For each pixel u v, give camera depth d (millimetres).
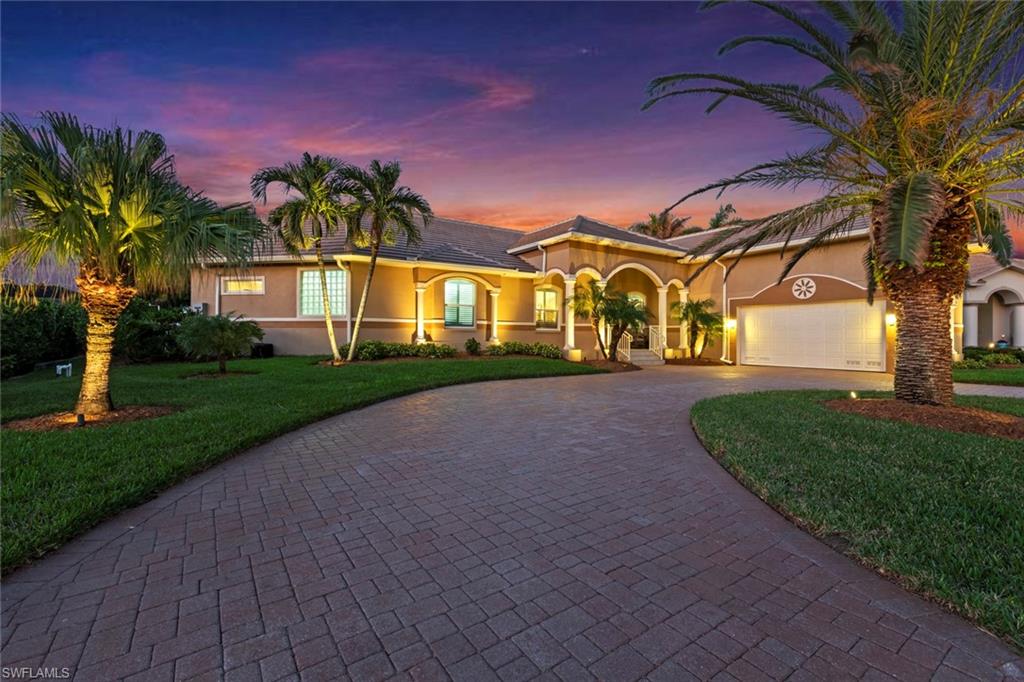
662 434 6977
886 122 6961
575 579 2994
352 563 3189
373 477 4992
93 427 6430
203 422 6719
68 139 6609
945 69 6891
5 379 11453
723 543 3498
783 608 2670
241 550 3369
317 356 16969
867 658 2244
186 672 2156
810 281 18297
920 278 7648
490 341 19922
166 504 4215
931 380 7625
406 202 14281
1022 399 9445
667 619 2566
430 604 2713
